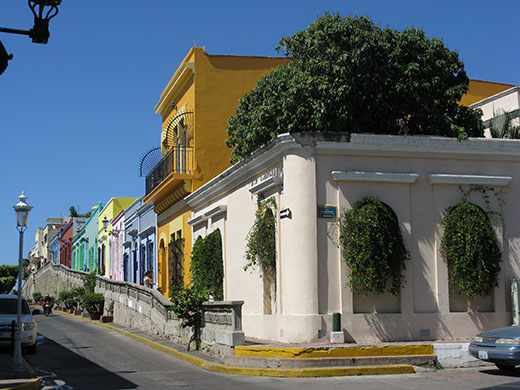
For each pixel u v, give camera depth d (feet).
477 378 40.55
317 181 48.52
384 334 47.93
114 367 48.65
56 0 27.96
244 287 59.11
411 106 54.75
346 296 47.65
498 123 59.06
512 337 40.73
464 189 51.52
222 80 77.56
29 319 59.21
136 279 111.86
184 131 81.61
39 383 40.75
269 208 52.44
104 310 100.17
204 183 75.82
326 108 51.93
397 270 48.60
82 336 75.41
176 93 85.56
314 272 47.21
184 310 54.03
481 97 84.79
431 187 50.98
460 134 51.42
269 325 52.34
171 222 87.66
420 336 48.80
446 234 50.31
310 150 48.57
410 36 54.49
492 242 50.62
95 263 159.02
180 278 80.23
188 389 37.24
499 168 52.75
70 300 126.41
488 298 51.47
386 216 48.57
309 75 53.47
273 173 52.70
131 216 116.67
